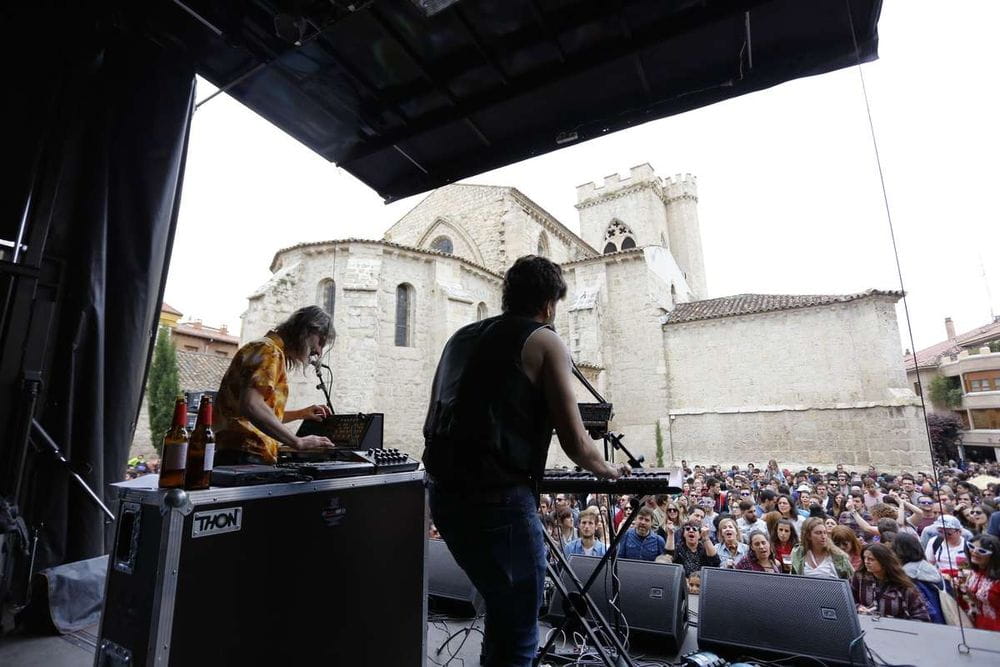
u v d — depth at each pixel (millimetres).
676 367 17344
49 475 2828
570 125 3631
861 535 5578
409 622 2025
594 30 2908
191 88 3670
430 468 1492
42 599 2469
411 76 3289
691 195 35844
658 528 5145
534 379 1480
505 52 3084
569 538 4699
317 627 1630
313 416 2377
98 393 3057
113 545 1420
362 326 13117
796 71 2891
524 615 1454
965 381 13328
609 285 18844
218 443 2094
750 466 13797
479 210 20203
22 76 2859
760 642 2254
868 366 14383
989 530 4395
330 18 2689
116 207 3303
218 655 1338
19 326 2686
